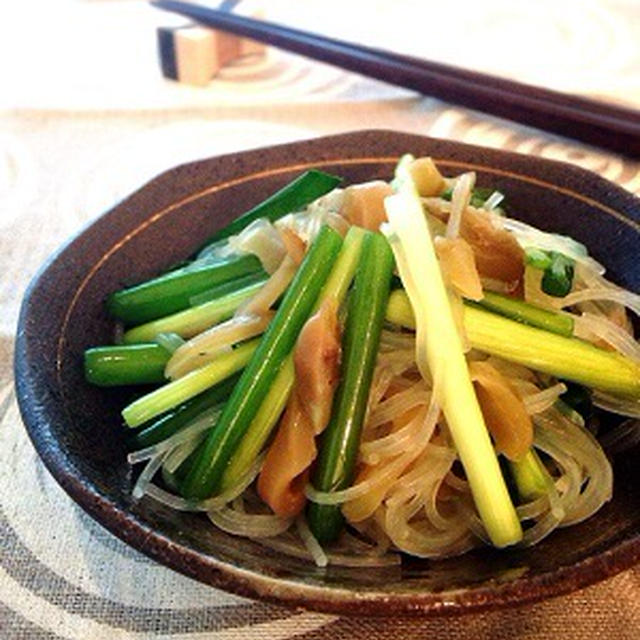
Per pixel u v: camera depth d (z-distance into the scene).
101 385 0.18
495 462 0.16
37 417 0.15
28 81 0.33
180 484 0.17
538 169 0.21
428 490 0.16
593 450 0.17
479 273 0.17
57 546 0.16
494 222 0.18
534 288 0.18
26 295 0.17
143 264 0.20
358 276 0.17
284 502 0.16
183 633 0.15
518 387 0.17
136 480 0.17
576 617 0.15
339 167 0.22
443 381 0.16
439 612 0.13
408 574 0.15
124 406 0.18
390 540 0.16
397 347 0.17
